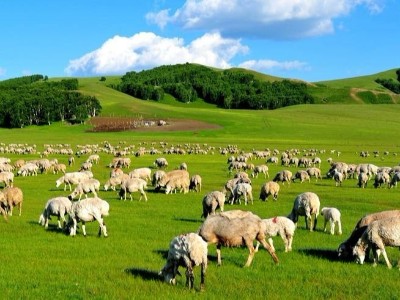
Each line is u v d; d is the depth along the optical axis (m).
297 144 134.50
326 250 23.17
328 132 169.25
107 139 149.38
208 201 30.83
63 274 18.47
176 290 16.53
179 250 16.80
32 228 28.69
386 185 55.59
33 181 58.12
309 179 58.53
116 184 49.06
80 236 26.38
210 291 16.50
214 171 70.31
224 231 19.52
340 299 15.80
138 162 84.31
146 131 175.25
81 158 92.56
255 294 16.22
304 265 20.19
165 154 103.06
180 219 32.44
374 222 20.23
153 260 20.97
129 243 24.50
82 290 16.45
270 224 22.56
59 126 190.75
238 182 42.66
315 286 17.20
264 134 166.50
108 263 20.30
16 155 99.62
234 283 17.47
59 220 29.36
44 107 195.75
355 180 61.50
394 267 20.06
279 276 18.41
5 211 33.22
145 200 41.91
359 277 18.39
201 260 16.59
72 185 53.56
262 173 69.62
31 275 18.30
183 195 45.59
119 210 36.28
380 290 16.72
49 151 102.81
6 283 17.17
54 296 15.76
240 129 177.25
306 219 29.25
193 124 188.88
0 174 49.97
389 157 98.81
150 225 30.06
